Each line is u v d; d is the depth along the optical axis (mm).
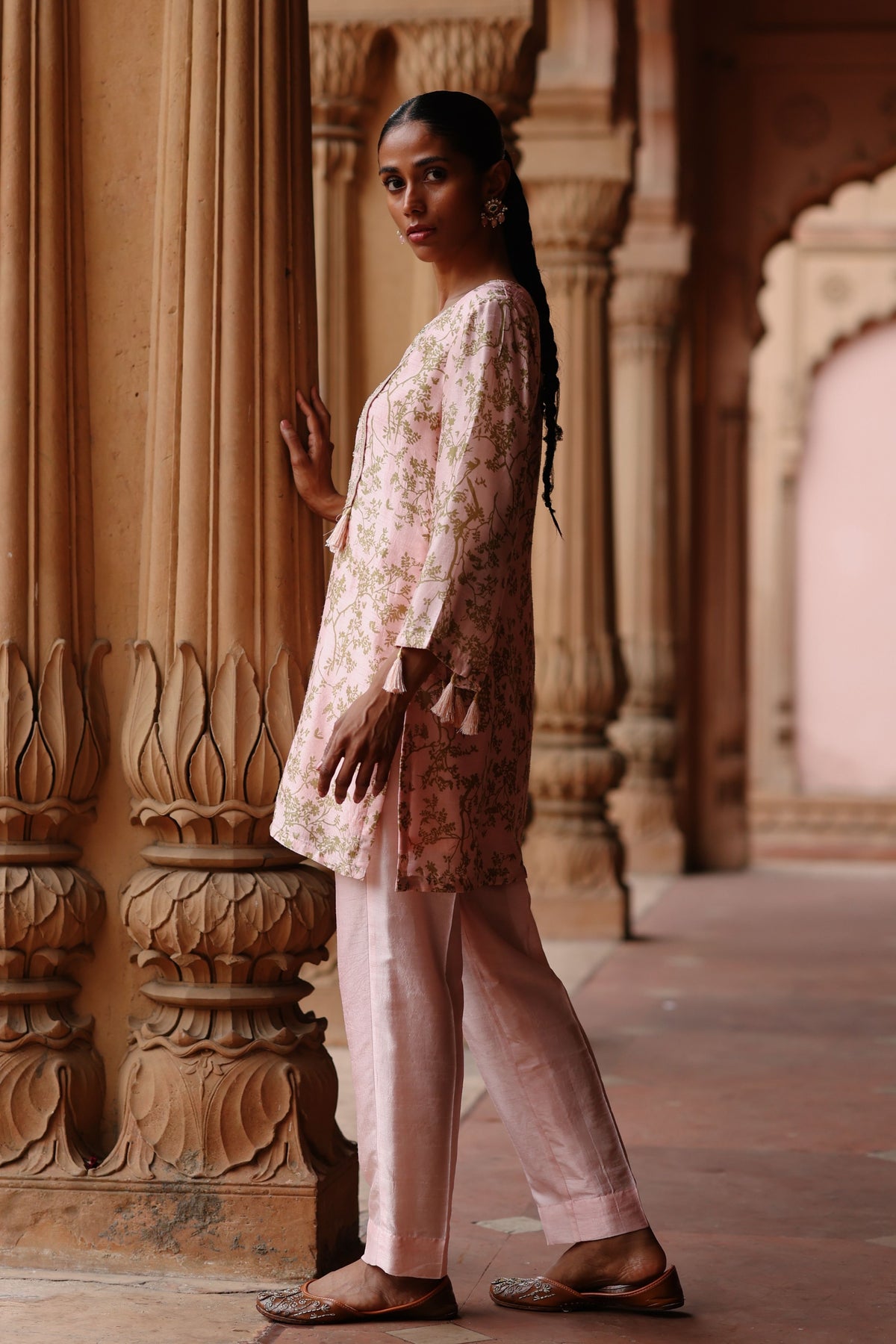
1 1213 2934
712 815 11656
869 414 15492
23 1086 2959
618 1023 5766
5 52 3002
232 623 2926
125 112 3066
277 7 2979
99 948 3080
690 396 11281
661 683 10867
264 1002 2949
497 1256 3053
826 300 15359
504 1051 2773
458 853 2602
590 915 7973
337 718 2660
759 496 15398
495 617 2508
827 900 9875
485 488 2506
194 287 2945
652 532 10711
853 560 15477
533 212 8039
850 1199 3516
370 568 2650
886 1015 5977
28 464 2986
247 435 2936
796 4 11469
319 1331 2613
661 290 10578
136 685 2992
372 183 5594
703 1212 3410
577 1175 2760
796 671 15484
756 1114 4363
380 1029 2635
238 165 2938
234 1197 2883
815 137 11492
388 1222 2656
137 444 3068
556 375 2771
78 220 3055
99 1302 2729
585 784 8039
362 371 5555
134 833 3074
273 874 2963
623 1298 2727
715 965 7176
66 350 3025
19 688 2955
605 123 7852
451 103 2627
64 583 3002
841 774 15422
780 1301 2816
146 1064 2947
